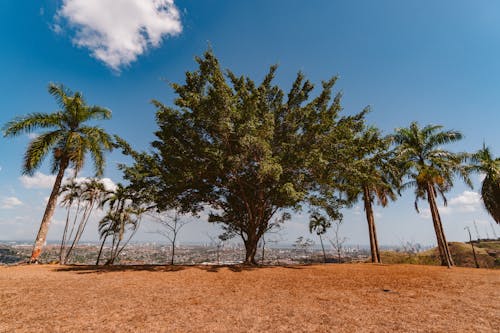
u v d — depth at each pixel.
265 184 17.22
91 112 18.62
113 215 27.55
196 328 5.13
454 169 20.23
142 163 17.23
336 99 18.12
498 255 38.72
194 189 18.86
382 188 23.33
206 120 14.76
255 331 5.00
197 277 11.73
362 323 5.48
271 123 14.77
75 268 14.34
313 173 16.03
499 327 5.21
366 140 18.69
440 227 20.02
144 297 7.69
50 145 16.78
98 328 5.04
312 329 5.11
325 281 11.09
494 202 23.55
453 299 7.77
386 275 13.00
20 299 7.11
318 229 23.20
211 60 16.33
